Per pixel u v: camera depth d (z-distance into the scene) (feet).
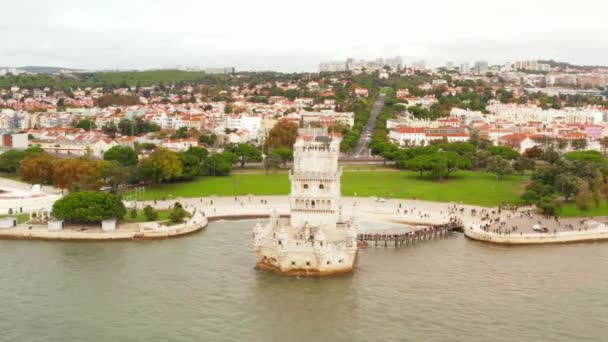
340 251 577.02
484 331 456.86
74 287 538.47
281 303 507.30
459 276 582.35
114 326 460.14
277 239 572.92
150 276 569.23
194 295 523.29
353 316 482.69
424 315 485.56
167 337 443.32
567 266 617.21
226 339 441.27
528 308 500.74
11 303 501.15
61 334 446.19
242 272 583.99
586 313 491.72
